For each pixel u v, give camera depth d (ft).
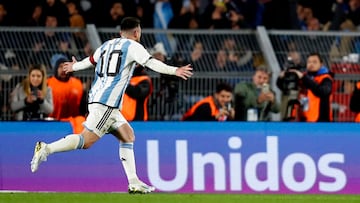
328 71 156.15
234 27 187.21
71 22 182.39
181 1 190.29
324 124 134.72
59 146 115.44
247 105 157.58
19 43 165.27
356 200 123.13
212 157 133.18
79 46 166.81
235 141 133.49
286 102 156.87
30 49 165.27
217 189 133.08
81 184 132.26
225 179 133.08
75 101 154.40
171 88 163.22
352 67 171.73
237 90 157.58
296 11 192.44
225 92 149.89
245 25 189.16
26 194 126.21
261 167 133.49
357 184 134.41
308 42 172.96
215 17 186.39
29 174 132.87
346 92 170.91
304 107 156.25
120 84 116.16
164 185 132.67
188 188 132.77
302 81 154.81
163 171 132.67
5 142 133.28
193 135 133.39
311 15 194.39
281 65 171.73
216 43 170.60
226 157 133.39
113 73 115.75
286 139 134.10
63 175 132.36
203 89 168.04
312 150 134.31
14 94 148.87
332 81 155.53
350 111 170.09
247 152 133.49
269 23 191.93
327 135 134.72
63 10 182.09
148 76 153.69
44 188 132.36
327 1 196.95
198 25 186.50
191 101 166.61
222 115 149.89
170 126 133.49
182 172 132.98
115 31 170.30
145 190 119.65
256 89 158.20
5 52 164.66
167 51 169.78
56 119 151.43
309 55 157.07
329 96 155.02
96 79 117.39
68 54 165.99
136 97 147.13
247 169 133.39
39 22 180.65
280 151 133.90
